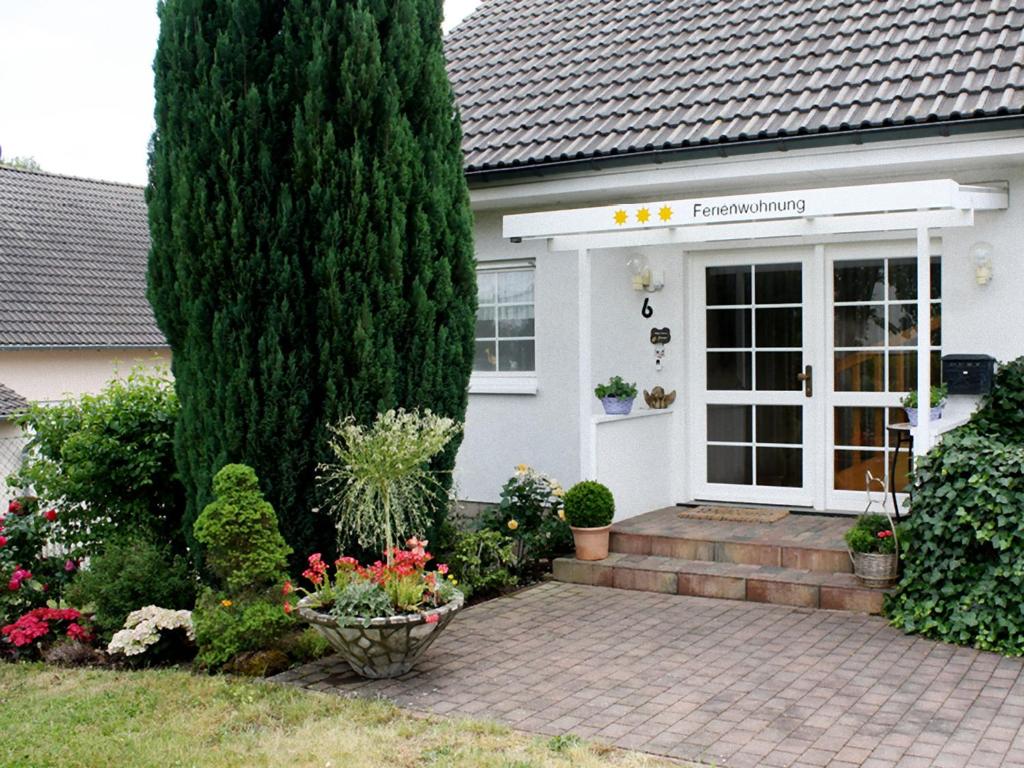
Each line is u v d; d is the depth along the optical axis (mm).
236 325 7324
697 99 9633
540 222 8703
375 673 6207
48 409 8695
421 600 6324
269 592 6688
